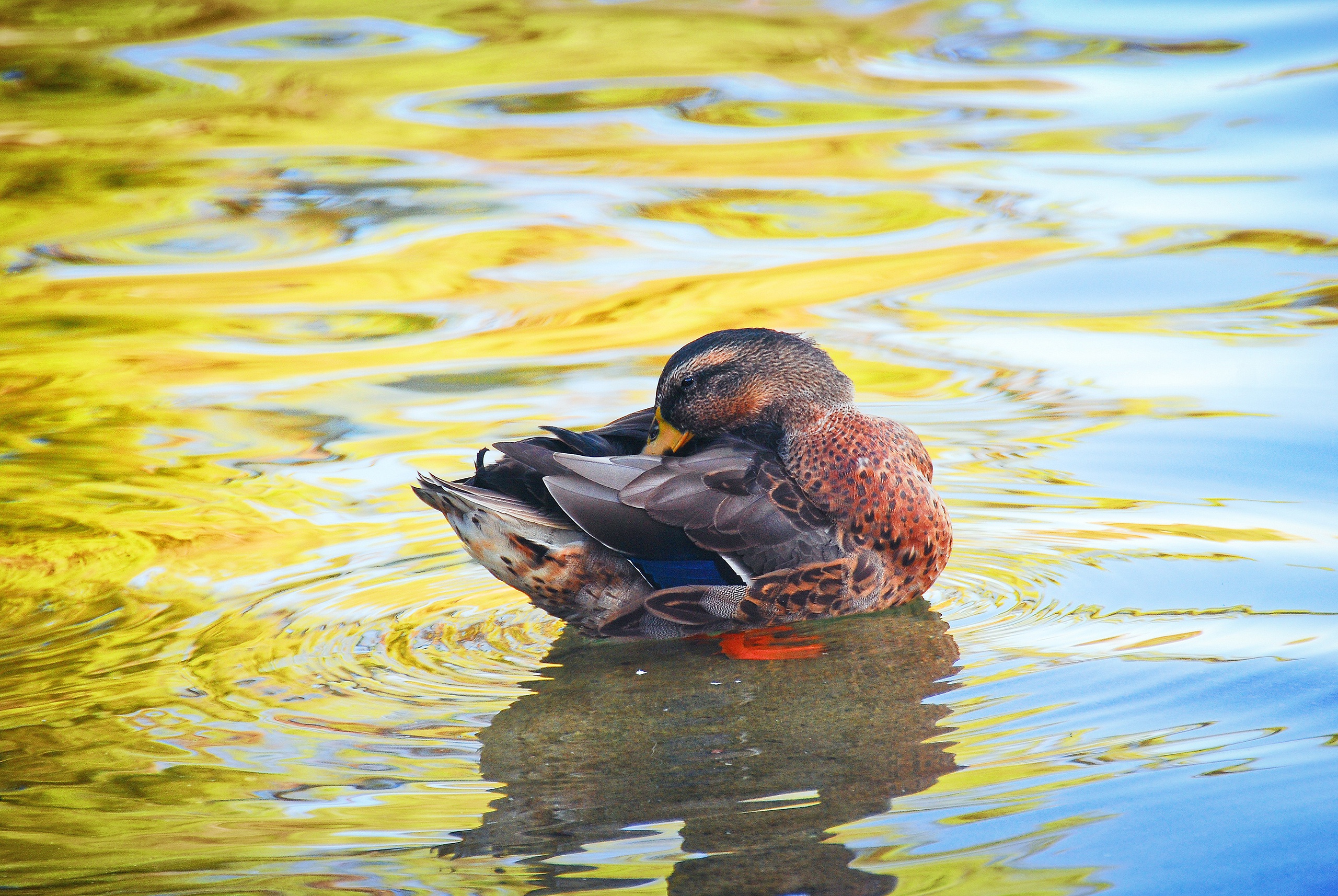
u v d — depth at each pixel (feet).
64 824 21.89
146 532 35.35
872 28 93.61
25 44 94.02
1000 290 53.21
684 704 26.12
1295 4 90.22
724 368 32.81
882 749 23.56
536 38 94.02
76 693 26.84
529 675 27.86
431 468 39.04
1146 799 21.18
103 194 68.13
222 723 25.52
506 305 53.62
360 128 77.87
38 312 54.08
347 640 29.45
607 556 29.37
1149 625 28.40
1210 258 55.11
